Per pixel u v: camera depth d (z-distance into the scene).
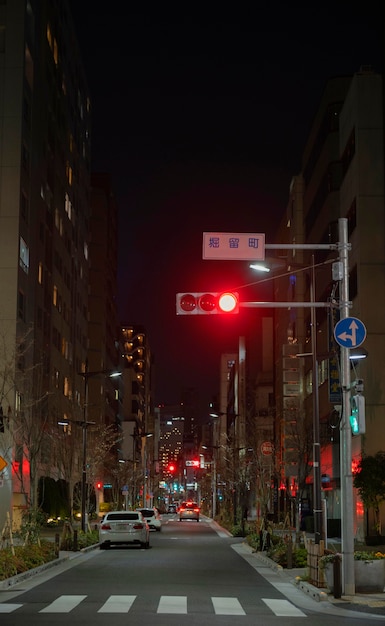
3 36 65.62
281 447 68.69
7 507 54.91
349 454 21.53
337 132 66.38
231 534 56.53
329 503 64.88
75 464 78.75
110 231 132.88
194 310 21.00
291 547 28.77
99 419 115.50
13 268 62.00
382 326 50.62
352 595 20.42
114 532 40.50
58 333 82.75
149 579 24.61
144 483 121.19
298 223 86.12
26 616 16.30
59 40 83.81
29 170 67.56
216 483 111.00
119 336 151.88
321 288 67.44
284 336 92.19
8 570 23.83
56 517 65.50
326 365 64.75
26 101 66.69
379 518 48.53
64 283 87.06
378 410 49.66
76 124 96.44
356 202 52.78
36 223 70.38
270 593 21.69
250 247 21.14
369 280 51.25
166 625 15.17
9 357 58.22
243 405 122.25
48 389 75.06
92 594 20.47
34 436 53.22
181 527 74.88
